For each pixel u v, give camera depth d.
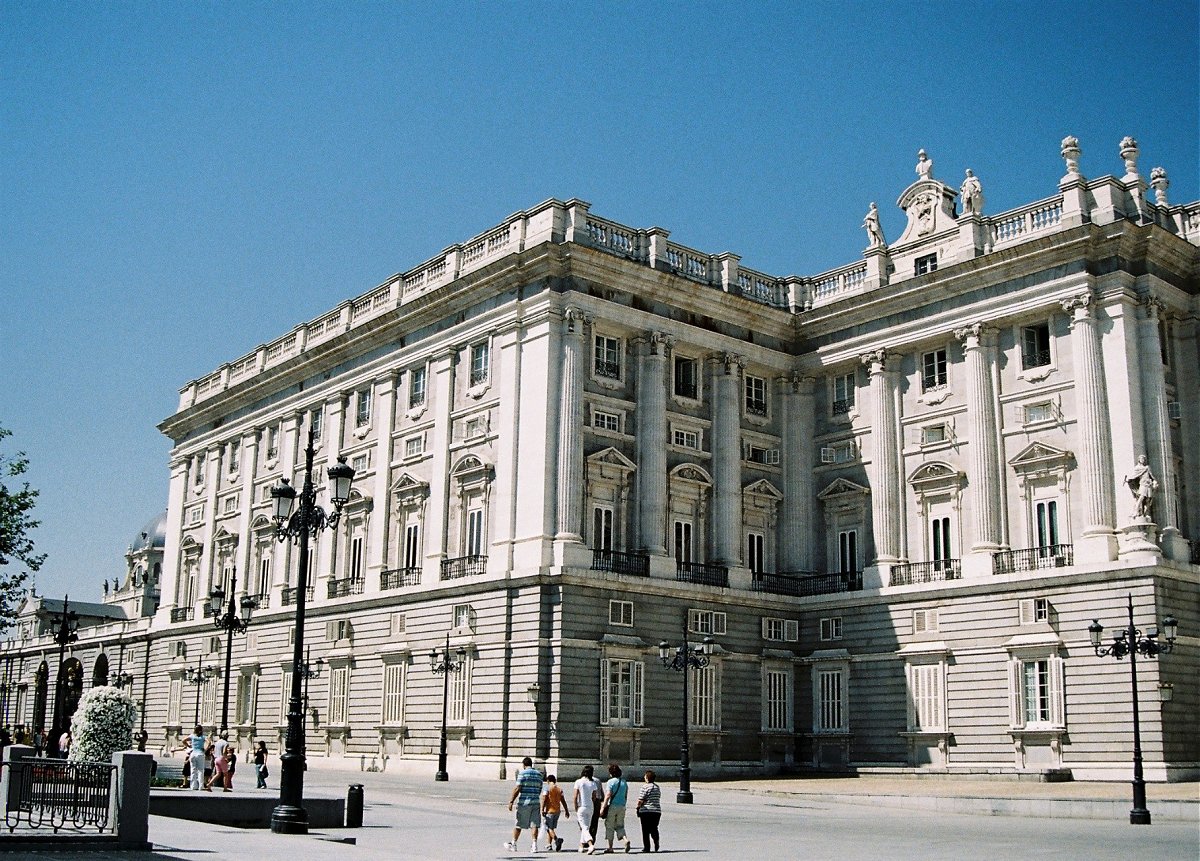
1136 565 41.91
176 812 27.62
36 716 92.75
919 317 50.88
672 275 50.81
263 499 64.50
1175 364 47.09
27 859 19.36
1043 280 46.53
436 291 52.47
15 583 52.00
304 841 23.55
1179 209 48.81
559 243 47.97
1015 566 46.06
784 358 55.44
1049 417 46.06
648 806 24.72
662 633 48.19
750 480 53.81
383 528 54.16
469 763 46.12
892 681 48.84
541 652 44.81
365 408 58.06
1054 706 43.44
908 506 50.75
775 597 52.34
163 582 73.25
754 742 50.47
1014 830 29.00
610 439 49.34
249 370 68.19
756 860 22.70
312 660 56.59
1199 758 41.97
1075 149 46.88
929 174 52.91
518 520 47.31
